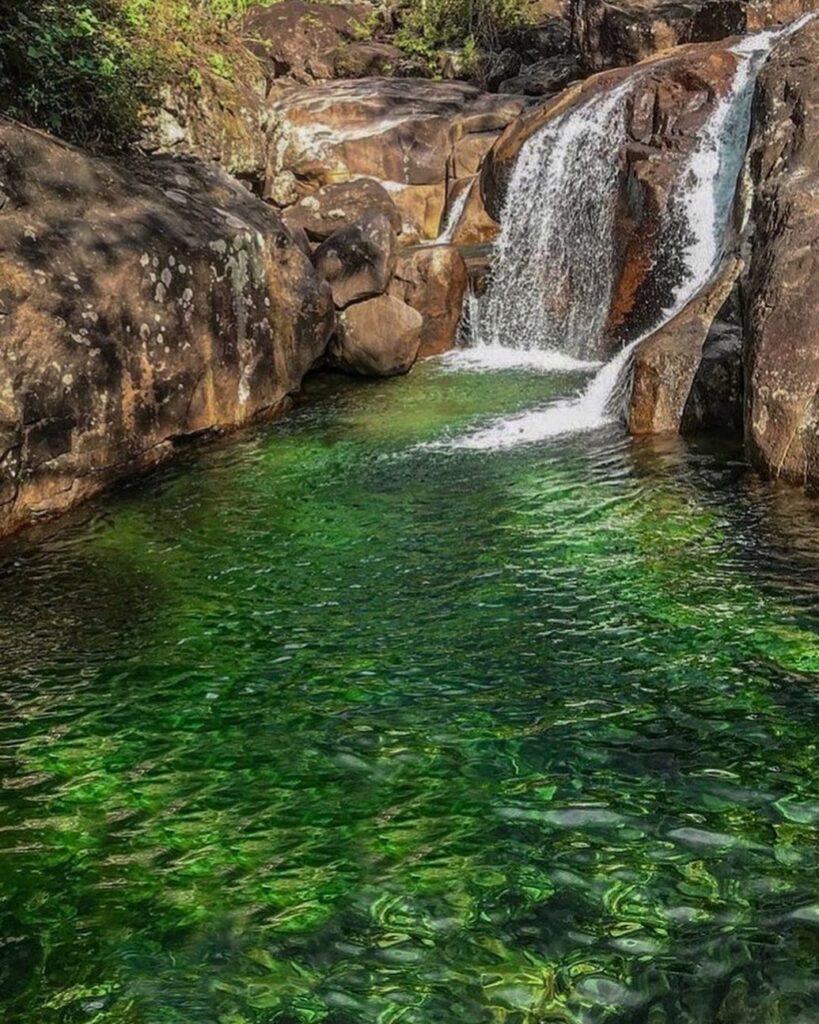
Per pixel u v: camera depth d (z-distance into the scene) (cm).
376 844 375
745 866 353
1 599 595
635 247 1098
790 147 888
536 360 1144
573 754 421
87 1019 305
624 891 345
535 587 570
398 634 529
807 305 726
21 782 422
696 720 439
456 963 320
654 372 821
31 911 350
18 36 946
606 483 720
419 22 2038
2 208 750
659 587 559
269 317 949
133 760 434
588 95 1329
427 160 1548
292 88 1756
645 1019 296
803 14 1432
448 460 798
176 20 1349
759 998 301
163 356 821
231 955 327
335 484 761
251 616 560
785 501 666
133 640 539
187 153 1198
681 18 1539
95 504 746
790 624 512
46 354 716
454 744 433
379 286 1067
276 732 449
